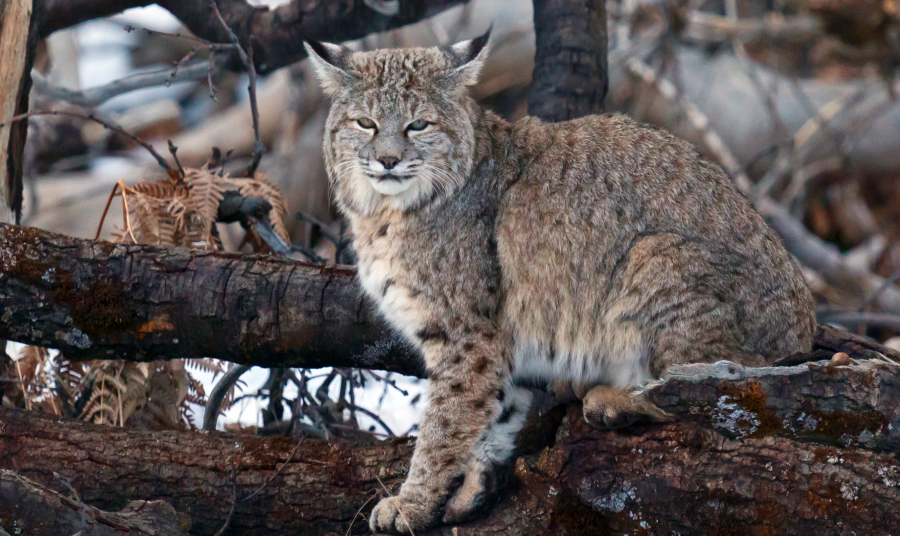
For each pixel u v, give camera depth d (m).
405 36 19.20
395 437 8.16
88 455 7.79
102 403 9.22
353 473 7.80
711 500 6.40
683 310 7.43
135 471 7.75
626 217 7.85
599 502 6.75
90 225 18.77
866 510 6.12
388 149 8.08
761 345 7.56
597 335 7.84
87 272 7.92
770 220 15.09
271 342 8.22
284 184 19.36
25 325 7.88
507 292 8.11
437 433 7.81
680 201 7.85
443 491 7.66
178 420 9.60
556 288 7.96
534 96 11.51
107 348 8.09
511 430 7.93
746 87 21.16
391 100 8.23
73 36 19.08
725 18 21.05
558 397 8.45
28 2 9.51
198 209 10.02
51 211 18.75
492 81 20.88
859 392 6.26
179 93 22.27
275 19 12.34
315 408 10.12
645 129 8.49
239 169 19.47
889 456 6.26
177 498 7.71
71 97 13.00
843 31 21.66
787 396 6.34
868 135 20.53
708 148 20.66
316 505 7.70
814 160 20.78
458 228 8.22
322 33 12.25
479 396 7.90
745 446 6.41
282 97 20.28
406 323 8.18
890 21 20.98
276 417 10.24
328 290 8.23
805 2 21.92
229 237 16.38
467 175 8.33
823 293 17.03
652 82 19.94
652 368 7.54
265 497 7.71
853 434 6.29
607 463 6.74
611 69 20.52
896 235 20.25
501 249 8.13
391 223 8.34
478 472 7.57
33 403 9.34
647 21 19.66
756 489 6.35
